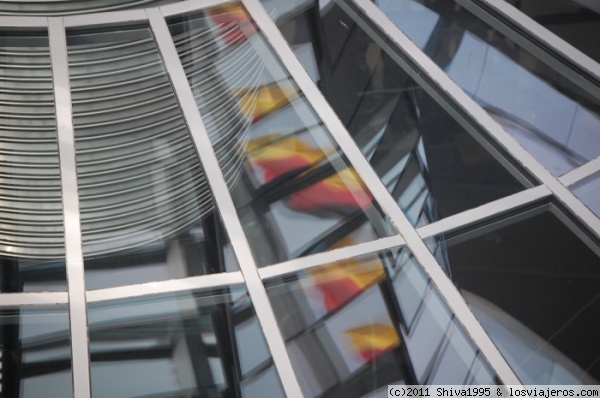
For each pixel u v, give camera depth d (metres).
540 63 14.42
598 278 11.88
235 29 14.22
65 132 12.92
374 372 10.84
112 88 13.38
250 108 13.34
